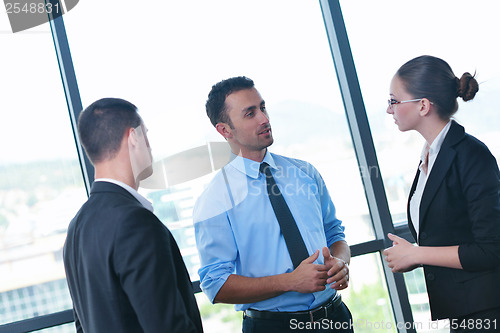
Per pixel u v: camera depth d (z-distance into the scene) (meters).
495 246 1.69
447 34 2.87
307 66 2.82
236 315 2.55
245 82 2.03
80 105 2.47
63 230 2.43
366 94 2.84
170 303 1.24
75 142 2.47
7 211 2.36
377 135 2.83
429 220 1.86
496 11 2.87
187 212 2.50
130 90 2.55
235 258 1.95
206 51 2.67
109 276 1.26
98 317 1.26
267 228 1.96
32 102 2.44
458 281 1.79
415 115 1.92
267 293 1.82
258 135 1.99
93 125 1.41
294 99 2.78
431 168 1.85
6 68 2.43
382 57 2.86
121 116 1.42
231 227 1.95
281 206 1.98
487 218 1.71
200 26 2.68
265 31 2.78
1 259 2.33
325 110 2.82
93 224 1.31
